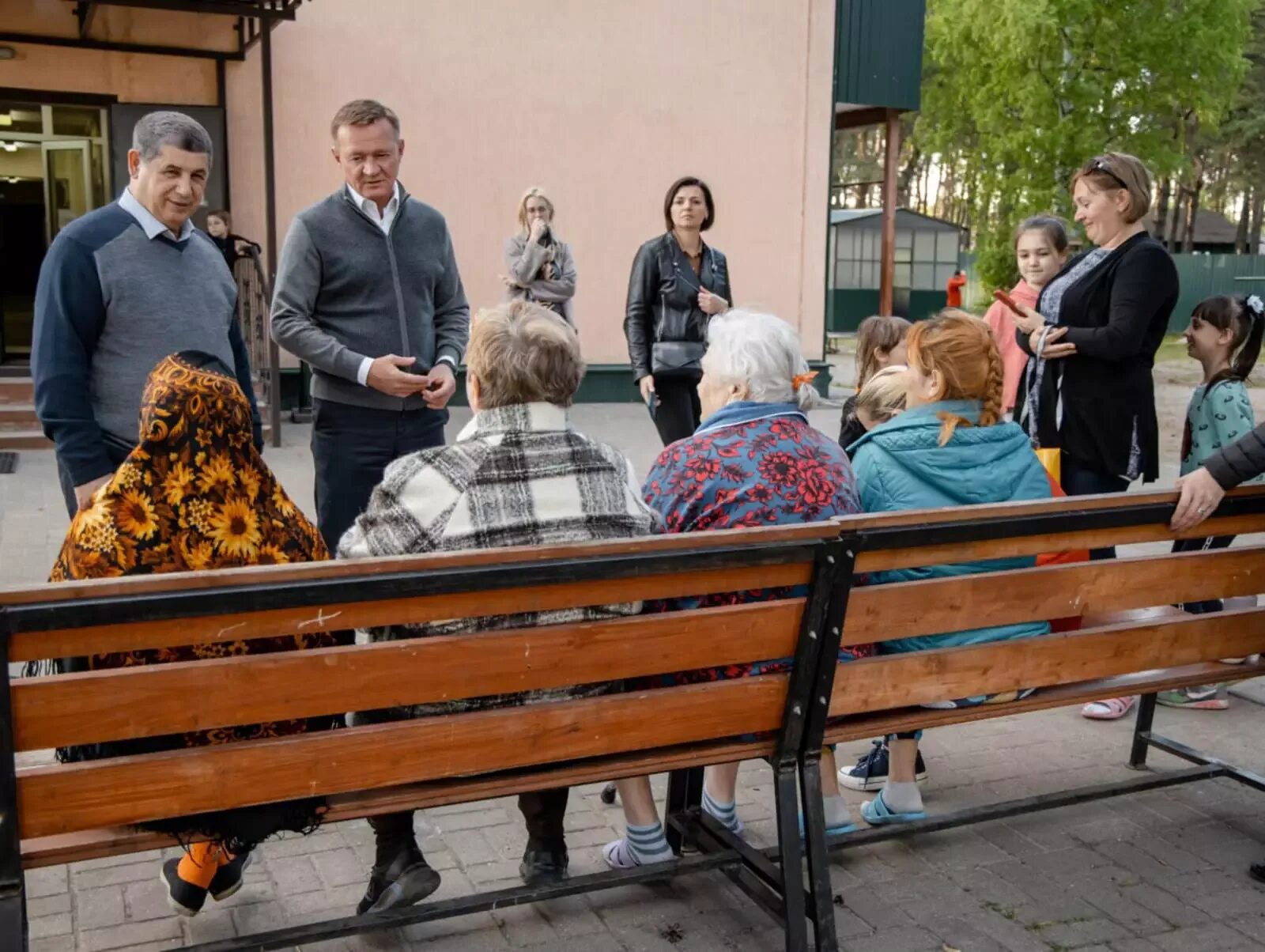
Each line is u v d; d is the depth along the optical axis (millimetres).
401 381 3748
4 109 10953
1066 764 3768
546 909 2846
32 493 7578
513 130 12547
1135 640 2904
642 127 13055
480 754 2246
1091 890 2994
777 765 2541
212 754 2029
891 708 2779
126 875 2953
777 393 2756
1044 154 23516
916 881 3033
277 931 2248
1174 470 9398
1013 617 2707
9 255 11375
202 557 2273
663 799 3498
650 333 6168
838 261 29469
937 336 2904
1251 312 4230
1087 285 4043
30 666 2277
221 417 2307
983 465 2902
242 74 11359
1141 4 22812
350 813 2217
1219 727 4098
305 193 11781
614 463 2465
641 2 12805
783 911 2625
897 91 14938
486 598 2141
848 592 2428
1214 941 2760
